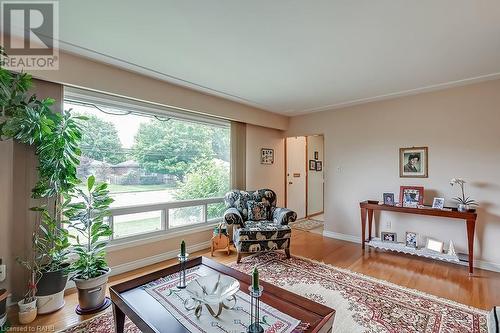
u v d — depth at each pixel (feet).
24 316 6.15
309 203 20.25
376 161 12.80
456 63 8.30
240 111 13.39
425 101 11.34
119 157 9.71
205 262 6.75
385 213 12.34
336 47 7.29
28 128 6.15
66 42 7.00
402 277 8.88
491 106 9.78
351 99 12.55
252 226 10.73
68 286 7.96
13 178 6.78
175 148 11.50
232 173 13.39
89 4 5.34
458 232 10.44
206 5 5.40
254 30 6.41
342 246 12.59
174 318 4.31
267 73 9.27
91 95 8.60
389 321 6.27
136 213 10.00
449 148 10.69
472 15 5.68
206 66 8.65
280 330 3.91
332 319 4.25
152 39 6.87
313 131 15.52
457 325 6.11
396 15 5.73
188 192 11.95
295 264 10.13
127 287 5.38
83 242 8.49
